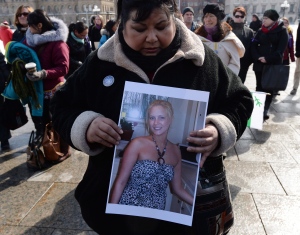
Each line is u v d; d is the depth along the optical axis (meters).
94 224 1.28
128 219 1.21
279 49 4.50
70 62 4.79
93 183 1.26
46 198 2.76
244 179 3.04
